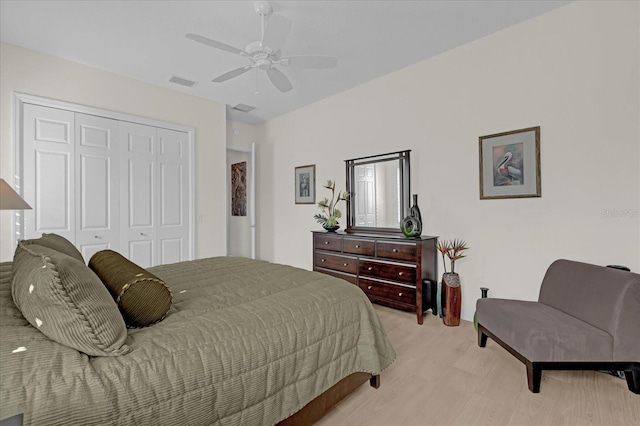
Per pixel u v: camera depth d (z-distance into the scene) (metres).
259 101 4.55
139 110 3.79
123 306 1.18
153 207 3.95
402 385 1.93
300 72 3.62
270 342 1.30
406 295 3.07
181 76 3.68
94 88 3.46
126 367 0.94
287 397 1.34
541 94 2.62
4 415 0.73
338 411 1.68
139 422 0.90
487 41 2.91
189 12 2.48
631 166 2.24
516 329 1.95
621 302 1.79
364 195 3.92
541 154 2.63
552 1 2.44
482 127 2.96
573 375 2.04
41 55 3.12
